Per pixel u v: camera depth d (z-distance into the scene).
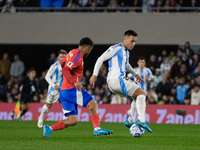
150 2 66.75
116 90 24.59
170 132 33.28
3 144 20.19
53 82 36.22
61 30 67.38
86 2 68.62
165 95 57.59
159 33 65.38
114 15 66.19
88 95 23.44
